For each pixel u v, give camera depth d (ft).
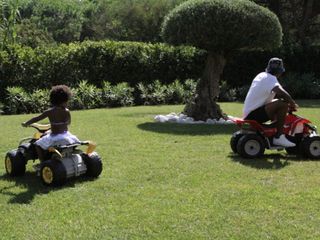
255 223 14.64
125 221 14.83
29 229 14.23
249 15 36.68
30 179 19.81
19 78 53.83
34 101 50.70
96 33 150.00
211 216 15.23
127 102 56.59
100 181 19.36
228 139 29.50
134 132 32.24
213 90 39.65
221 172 20.88
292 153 25.25
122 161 23.07
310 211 15.67
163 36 40.01
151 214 15.42
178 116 40.16
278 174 20.56
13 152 20.17
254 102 24.06
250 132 24.02
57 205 16.33
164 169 21.42
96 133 31.81
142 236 13.73
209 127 35.27
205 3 37.04
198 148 26.48
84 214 15.46
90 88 54.65
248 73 67.10
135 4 126.21
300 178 19.88
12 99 50.14
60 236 13.71
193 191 17.94
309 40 87.20
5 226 14.46
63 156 18.98
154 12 122.31
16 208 16.02
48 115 19.01
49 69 55.77
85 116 42.24
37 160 22.89
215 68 39.86
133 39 125.59
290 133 24.21
